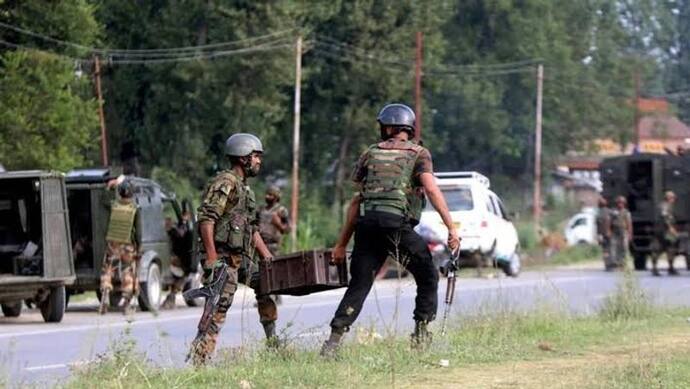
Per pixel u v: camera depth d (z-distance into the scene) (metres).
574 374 45.28
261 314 50.88
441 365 47.06
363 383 42.56
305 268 49.09
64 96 159.12
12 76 155.00
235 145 48.28
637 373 44.56
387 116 49.78
